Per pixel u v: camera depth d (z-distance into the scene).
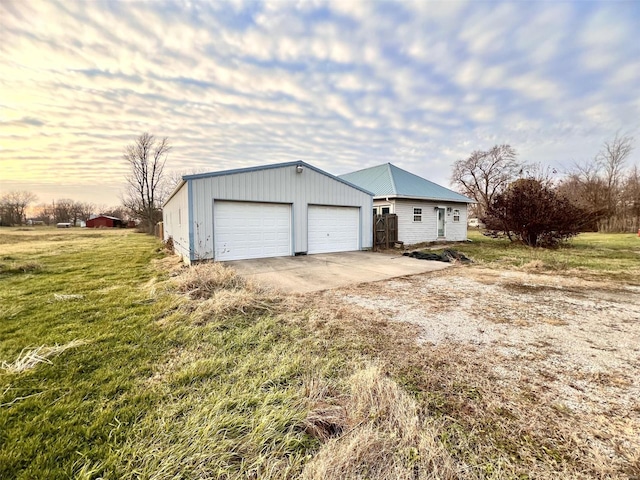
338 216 11.01
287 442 1.70
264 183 9.09
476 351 2.93
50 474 1.46
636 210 22.28
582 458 1.60
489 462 1.57
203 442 1.66
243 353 2.84
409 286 5.73
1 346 2.92
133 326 3.46
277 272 7.07
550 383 2.36
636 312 4.16
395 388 2.18
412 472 1.49
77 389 2.19
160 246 14.35
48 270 7.31
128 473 1.47
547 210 11.96
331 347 2.99
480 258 9.59
